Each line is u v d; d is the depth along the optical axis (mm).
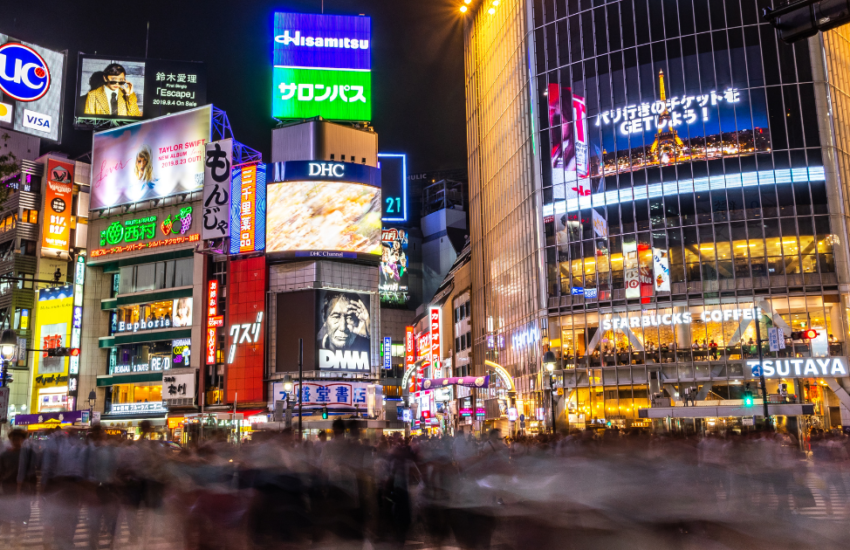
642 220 65188
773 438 19625
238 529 12625
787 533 15414
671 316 62688
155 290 85125
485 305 86562
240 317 80500
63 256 93000
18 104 42625
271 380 78312
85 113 96125
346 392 76250
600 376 64562
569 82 70812
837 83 63156
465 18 96875
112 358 88000
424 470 16312
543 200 70500
